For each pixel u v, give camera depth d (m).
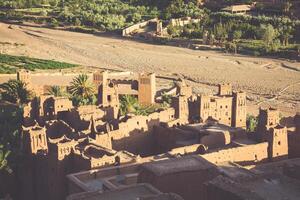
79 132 160.00
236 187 88.75
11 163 146.38
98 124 166.00
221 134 161.88
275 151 154.25
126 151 156.38
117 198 93.81
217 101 189.88
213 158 141.50
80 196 94.50
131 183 122.31
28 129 145.38
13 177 148.38
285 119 190.00
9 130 174.50
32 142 143.62
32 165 144.25
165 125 175.00
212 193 90.69
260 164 145.00
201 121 184.00
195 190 119.06
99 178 129.00
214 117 190.12
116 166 133.25
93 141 153.38
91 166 133.00
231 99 192.75
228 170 126.06
